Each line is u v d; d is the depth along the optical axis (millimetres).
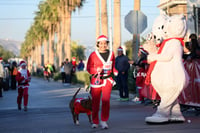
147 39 10641
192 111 10523
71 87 26125
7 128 8539
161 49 8461
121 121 8953
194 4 20047
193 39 9805
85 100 8289
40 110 11922
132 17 16109
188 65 9852
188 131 7270
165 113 8234
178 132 7180
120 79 14586
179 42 8391
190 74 9789
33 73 95312
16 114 11188
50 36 69000
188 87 9867
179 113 8383
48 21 63094
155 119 8180
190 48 9969
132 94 17125
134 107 12141
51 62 71125
